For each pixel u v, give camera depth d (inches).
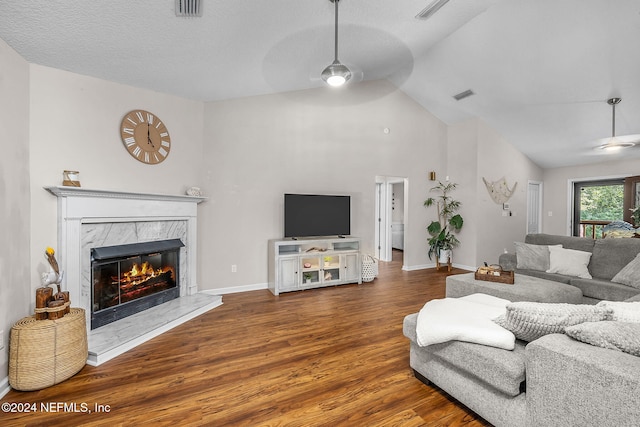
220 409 67.9
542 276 136.0
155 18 84.3
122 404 69.5
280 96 172.9
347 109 196.1
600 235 244.1
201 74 123.8
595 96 161.5
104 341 94.7
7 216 79.1
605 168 236.4
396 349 97.3
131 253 115.0
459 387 67.1
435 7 111.9
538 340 53.4
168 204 132.0
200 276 152.1
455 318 70.1
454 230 238.7
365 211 203.0
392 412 67.4
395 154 215.9
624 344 47.5
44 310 78.6
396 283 184.4
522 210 254.4
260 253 168.2
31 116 92.5
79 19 78.4
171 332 109.7
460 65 173.3
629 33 120.8
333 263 178.1
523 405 54.9
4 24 74.3
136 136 123.6
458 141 234.7
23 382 73.3
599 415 43.9
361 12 107.1
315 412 67.2
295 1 92.0
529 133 220.8
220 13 87.8
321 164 186.5
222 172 156.3
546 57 145.9
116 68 106.6
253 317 125.2
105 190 104.0
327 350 96.4
